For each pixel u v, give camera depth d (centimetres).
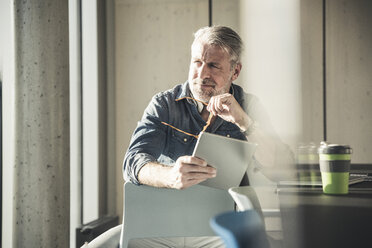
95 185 335
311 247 42
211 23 349
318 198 82
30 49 212
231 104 141
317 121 340
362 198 82
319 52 344
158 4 363
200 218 118
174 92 167
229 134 167
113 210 356
